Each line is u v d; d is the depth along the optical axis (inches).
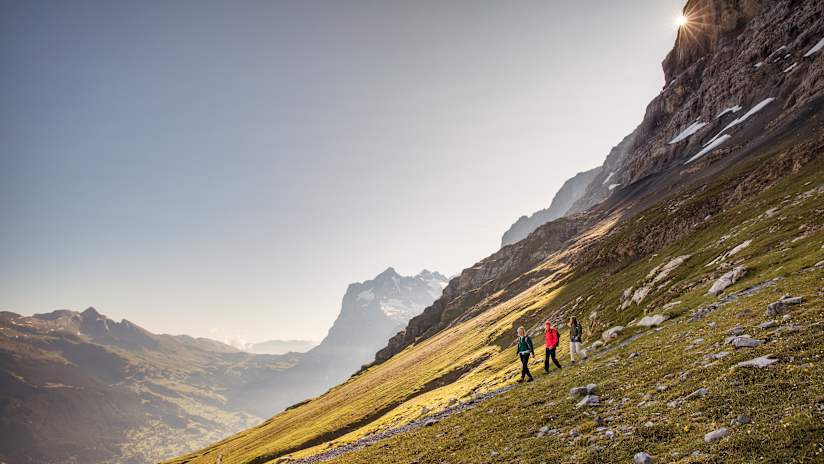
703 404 655.1
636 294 2188.7
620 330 1689.2
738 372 700.0
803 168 2652.6
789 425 496.1
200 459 5447.8
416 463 1005.2
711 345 929.5
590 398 912.3
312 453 2682.1
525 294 6161.4
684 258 2231.8
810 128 3853.3
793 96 5447.8
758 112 6437.0
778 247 1604.3
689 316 1387.8
